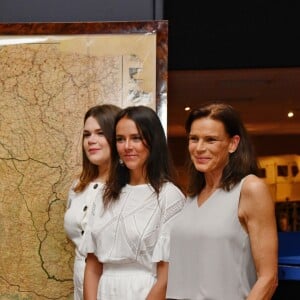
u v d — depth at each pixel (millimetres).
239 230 1901
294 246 2637
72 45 3146
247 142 2004
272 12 3230
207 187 2051
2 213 3146
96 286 2391
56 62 3156
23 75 3170
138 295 2260
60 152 3139
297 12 3209
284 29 3227
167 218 2279
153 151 2344
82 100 3133
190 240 1961
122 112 2400
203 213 1969
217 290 1888
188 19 3285
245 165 1970
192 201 2061
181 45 3305
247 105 3307
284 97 3279
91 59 3133
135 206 2316
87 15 3215
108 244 2312
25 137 3158
